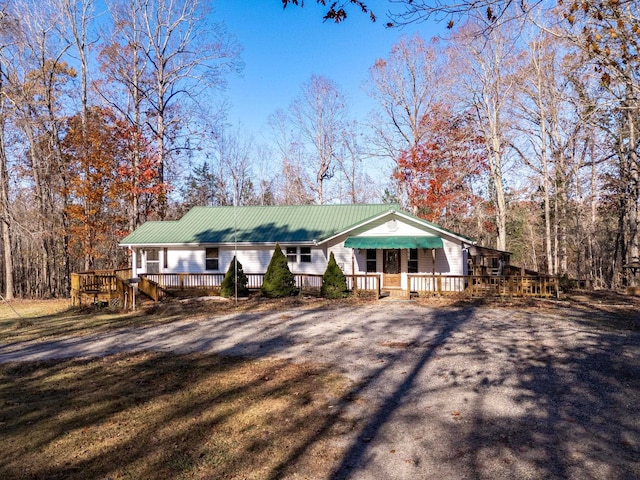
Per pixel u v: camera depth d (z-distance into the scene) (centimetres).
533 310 1493
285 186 4838
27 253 3134
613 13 722
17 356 1030
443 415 604
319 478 449
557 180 3031
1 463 496
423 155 3497
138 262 2359
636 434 531
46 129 2659
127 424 602
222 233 2294
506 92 2802
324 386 741
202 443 538
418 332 1168
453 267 2011
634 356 885
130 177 2870
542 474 443
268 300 1844
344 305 1689
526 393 682
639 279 2362
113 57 2967
